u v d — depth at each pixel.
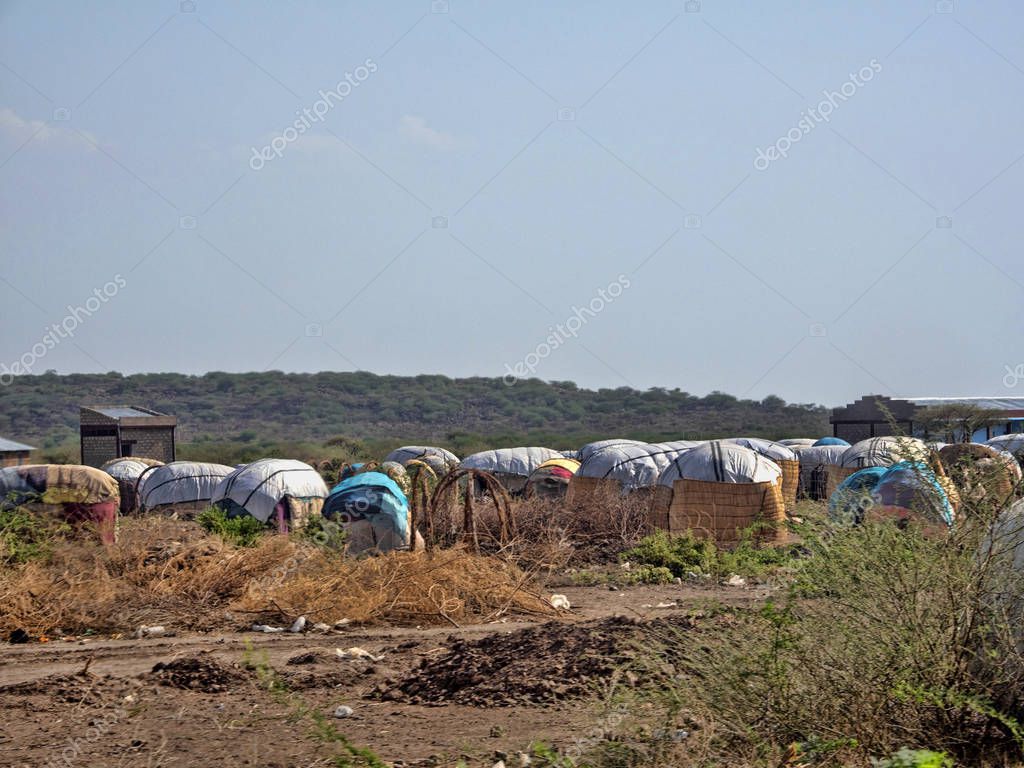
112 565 28.91
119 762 13.38
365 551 31.20
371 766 11.95
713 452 42.16
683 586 30.66
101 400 182.00
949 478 12.95
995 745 11.54
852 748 11.09
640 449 53.91
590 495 43.91
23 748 14.14
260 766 13.11
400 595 26.14
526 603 26.83
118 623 24.69
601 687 14.80
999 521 12.12
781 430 149.38
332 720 15.54
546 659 17.42
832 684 11.70
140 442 89.94
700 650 12.62
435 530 37.06
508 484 65.19
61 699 16.80
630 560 35.53
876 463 32.88
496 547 35.69
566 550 36.19
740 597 22.50
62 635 24.11
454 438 138.62
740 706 11.81
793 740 11.53
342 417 192.12
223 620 25.17
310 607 25.64
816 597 12.64
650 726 12.34
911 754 9.09
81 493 33.69
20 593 25.09
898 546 12.07
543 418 189.75
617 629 18.30
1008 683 11.69
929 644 11.72
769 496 40.69
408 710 16.00
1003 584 11.83
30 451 86.62
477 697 16.31
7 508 32.97
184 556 29.44
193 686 17.72
